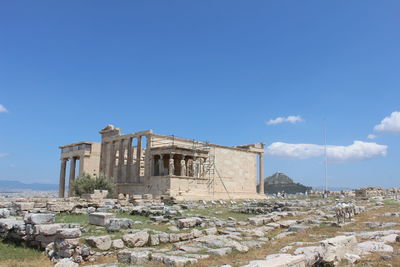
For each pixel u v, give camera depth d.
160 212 30.02
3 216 22.61
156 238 18.95
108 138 68.69
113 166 66.94
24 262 15.47
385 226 22.91
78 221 25.34
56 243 16.12
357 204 41.31
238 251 16.81
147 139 61.19
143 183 60.06
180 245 18.06
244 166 74.56
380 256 14.41
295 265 11.91
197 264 14.09
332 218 27.97
